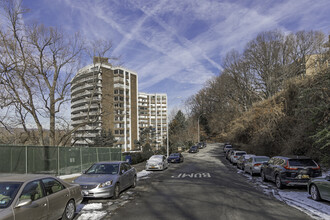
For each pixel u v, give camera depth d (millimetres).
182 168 24609
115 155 26734
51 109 24578
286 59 45312
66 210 6742
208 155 46688
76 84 28062
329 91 13852
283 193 10516
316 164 11273
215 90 63844
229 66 52594
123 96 71688
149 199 9734
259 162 16766
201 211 7590
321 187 8578
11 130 22391
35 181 5867
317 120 13414
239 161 22750
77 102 55125
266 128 24078
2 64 19531
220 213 7301
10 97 20406
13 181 5547
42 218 5629
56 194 6332
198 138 76250
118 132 70188
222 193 10609
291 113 22750
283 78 43344
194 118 90875
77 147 19625
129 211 7875
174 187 12617
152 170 23031
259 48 47594
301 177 10914
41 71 23391
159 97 126812
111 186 9555
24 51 21719
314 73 18250
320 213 7195
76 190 7434
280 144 22672
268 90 45969
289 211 7457
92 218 7168
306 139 16359
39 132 23141
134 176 13000
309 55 40844
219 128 65062
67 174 18172
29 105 22297
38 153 16234
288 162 11336
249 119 29562
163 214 7359
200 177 16828
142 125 120750
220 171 20922
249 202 8789
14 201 5000
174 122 84812
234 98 54219
